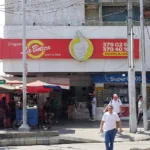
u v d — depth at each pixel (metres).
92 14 30.16
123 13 30.42
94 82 29.16
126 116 29.38
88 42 28.14
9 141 17.95
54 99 29.47
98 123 26.56
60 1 29.66
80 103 30.45
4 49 27.80
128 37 21.61
